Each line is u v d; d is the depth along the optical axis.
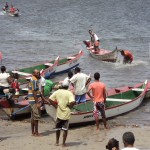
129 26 129.38
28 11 176.50
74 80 41.53
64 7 191.62
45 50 91.19
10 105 42.25
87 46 83.50
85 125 40.81
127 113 45.22
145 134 37.41
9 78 45.00
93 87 38.78
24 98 46.69
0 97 43.25
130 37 108.12
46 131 38.28
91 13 166.75
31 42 101.06
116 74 69.12
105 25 131.88
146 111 46.00
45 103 36.38
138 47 93.69
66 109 32.88
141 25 131.88
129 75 68.50
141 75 68.56
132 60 75.06
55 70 66.44
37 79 35.50
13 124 41.28
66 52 88.88
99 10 178.50
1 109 46.12
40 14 164.12
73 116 39.19
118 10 178.38
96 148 33.34
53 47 94.50
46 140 35.34
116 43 99.38
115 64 75.94
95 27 127.44
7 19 148.62
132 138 21.67
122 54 74.81
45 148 33.22
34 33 115.94
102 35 111.88
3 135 37.34
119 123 41.66
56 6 196.88
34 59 81.75
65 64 68.12
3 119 43.34
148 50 89.94
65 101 32.72
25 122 42.06
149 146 33.97
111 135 37.25
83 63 76.81
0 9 188.00
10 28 126.31
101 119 41.78
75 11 174.00
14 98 44.00
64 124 33.12
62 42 101.06
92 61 78.31
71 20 144.12
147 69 72.50
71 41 102.44
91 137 36.66
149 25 131.88
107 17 153.12
